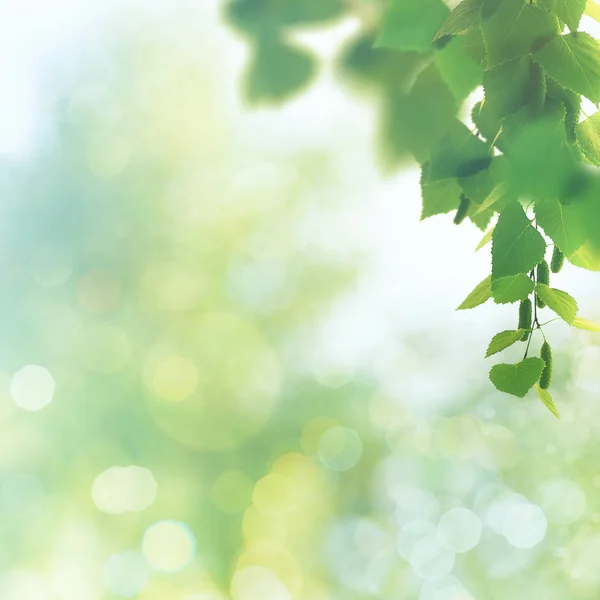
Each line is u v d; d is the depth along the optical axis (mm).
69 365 5844
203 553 5672
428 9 863
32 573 5508
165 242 5773
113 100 5594
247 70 959
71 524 5641
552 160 642
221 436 5801
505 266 766
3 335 5797
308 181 5434
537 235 762
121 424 5801
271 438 5824
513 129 782
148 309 5879
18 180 5828
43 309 5875
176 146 5582
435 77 887
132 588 5523
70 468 5719
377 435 5199
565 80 750
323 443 5484
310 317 5641
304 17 933
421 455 4121
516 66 783
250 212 5629
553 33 765
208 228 5703
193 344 5852
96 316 5883
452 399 3646
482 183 899
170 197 5715
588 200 659
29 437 5684
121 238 5801
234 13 946
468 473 3383
